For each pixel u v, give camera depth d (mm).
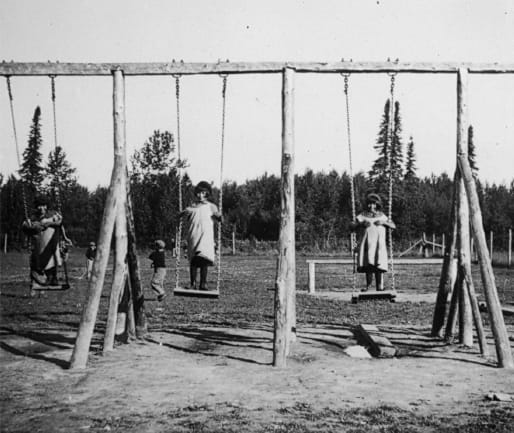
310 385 7453
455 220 10406
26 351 9570
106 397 6867
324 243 57750
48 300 17750
